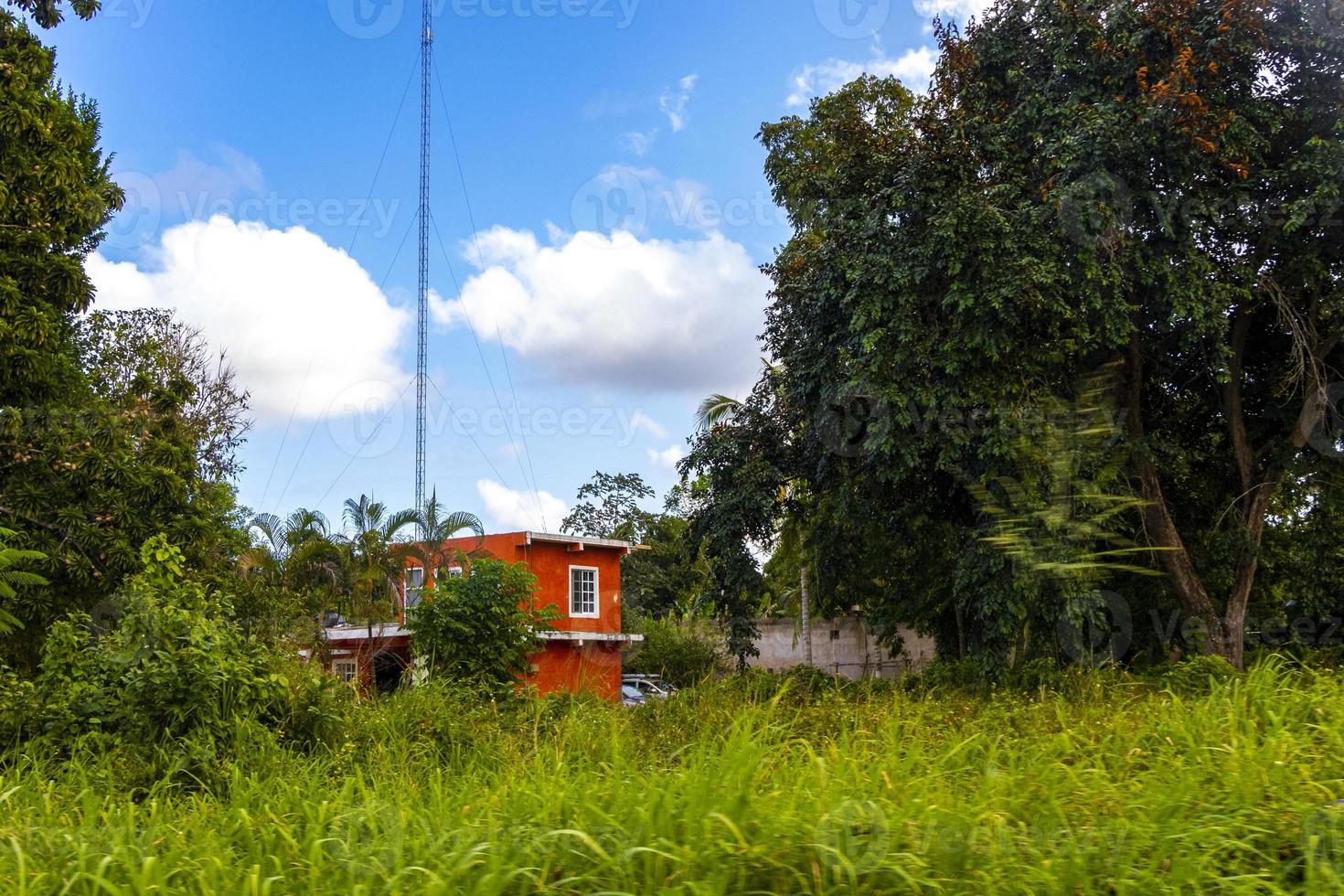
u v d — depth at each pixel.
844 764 4.87
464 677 15.99
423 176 30.12
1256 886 3.58
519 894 3.46
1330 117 13.43
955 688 13.12
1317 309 14.34
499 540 28.09
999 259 12.50
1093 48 13.32
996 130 13.98
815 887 3.50
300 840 4.38
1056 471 5.59
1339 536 15.84
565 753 7.12
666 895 3.29
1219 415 16.23
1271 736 5.26
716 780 4.22
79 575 13.29
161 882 3.65
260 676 9.27
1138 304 13.76
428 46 30.30
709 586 17.66
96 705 8.16
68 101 19.42
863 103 20.88
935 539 16.55
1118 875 3.63
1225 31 12.70
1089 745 5.89
